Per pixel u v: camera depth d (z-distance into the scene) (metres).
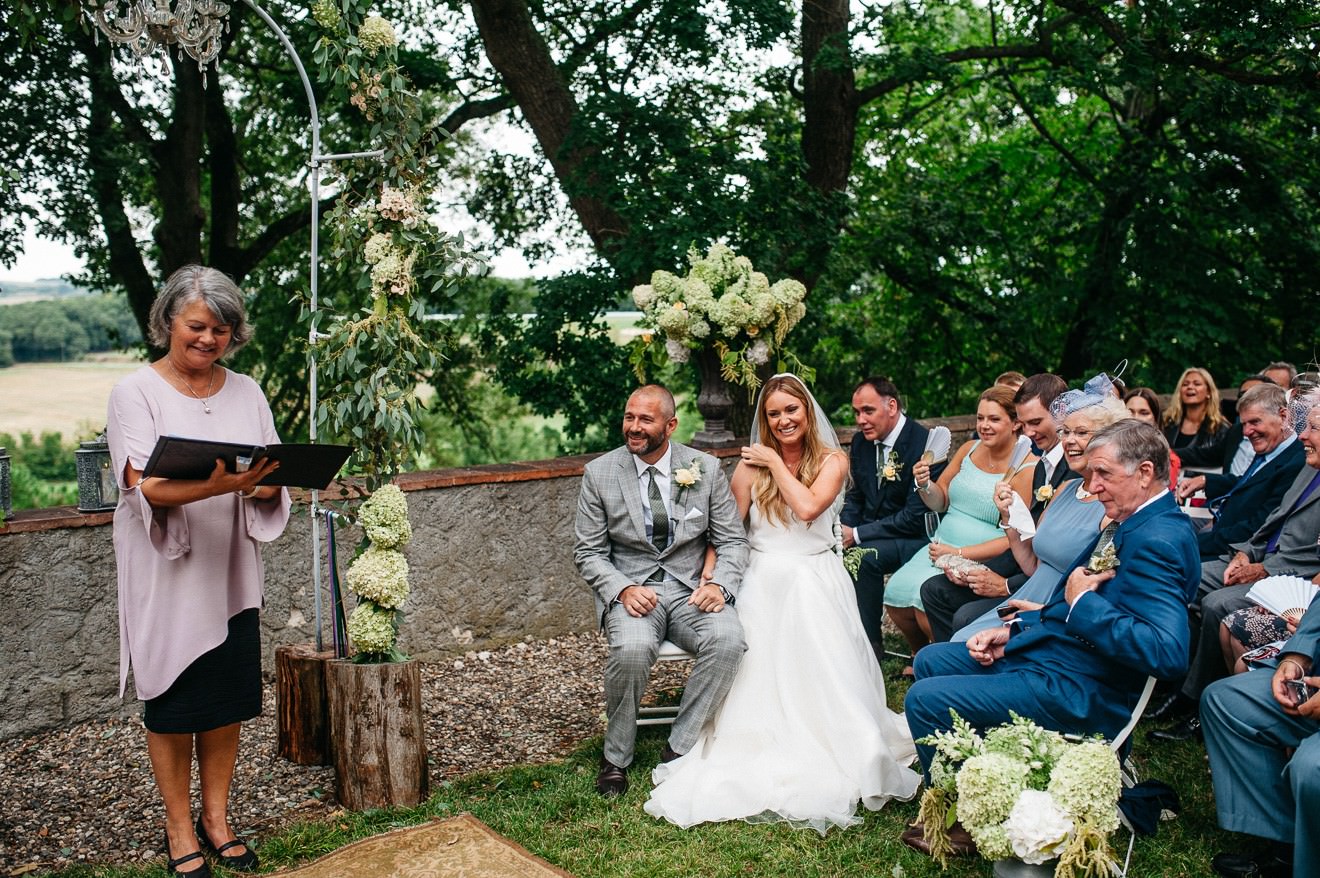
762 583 3.97
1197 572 3.00
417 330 3.85
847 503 5.16
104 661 4.50
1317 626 2.99
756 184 8.45
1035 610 3.34
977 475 4.53
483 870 3.16
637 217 7.97
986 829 2.68
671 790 3.60
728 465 6.00
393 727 3.60
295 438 13.69
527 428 22.14
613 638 3.79
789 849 3.29
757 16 8.08
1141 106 11.32
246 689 3.22
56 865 3.28
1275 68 9.66
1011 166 12.27
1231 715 3.02
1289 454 4.35
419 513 5.10
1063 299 11.02
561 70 9.99
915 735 3.27
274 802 3.69
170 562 3.01
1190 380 6.54
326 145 10.95
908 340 13.08
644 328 6.06
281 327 12.88
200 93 9.95
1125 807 3.21
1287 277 11.17
